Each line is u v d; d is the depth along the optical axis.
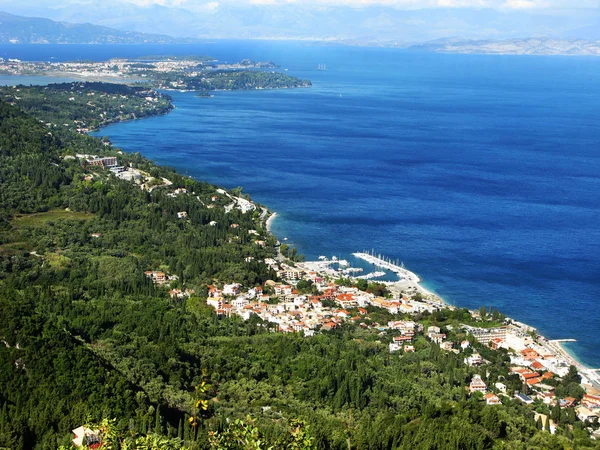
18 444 194.50
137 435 191.38
